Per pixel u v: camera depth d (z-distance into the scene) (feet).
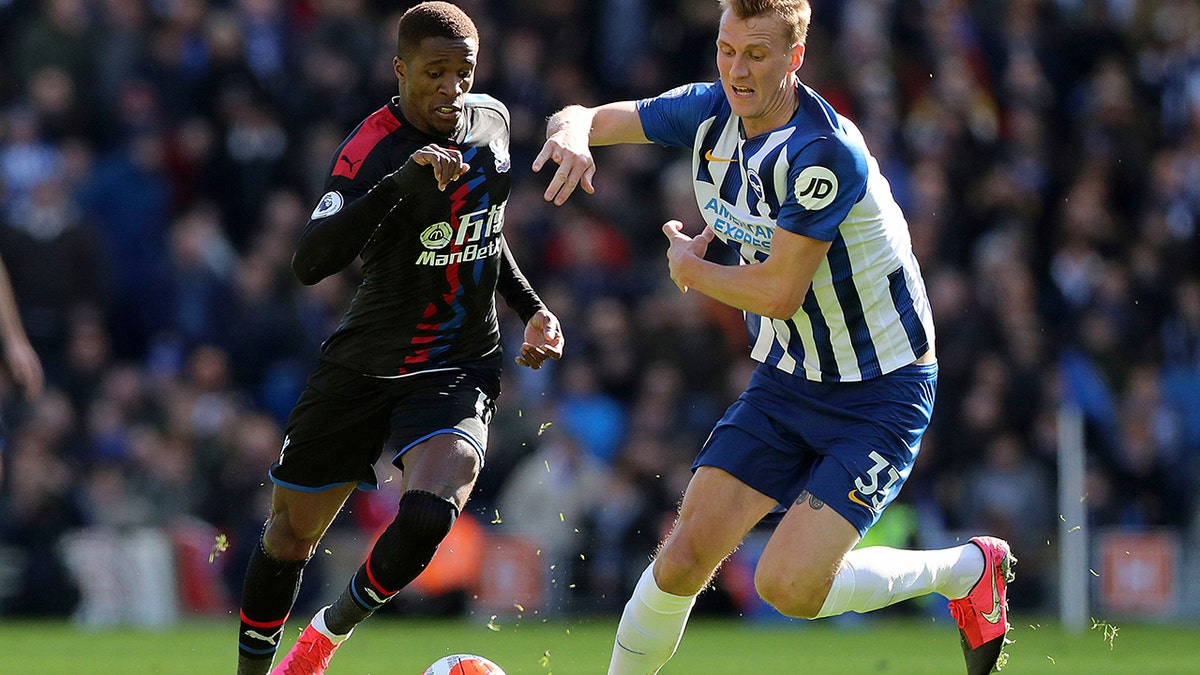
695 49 173.88
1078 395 151.84
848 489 59.16
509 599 132.98
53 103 155.02
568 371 148.05
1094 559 137.80
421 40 57.72
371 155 58.75
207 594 135.33
